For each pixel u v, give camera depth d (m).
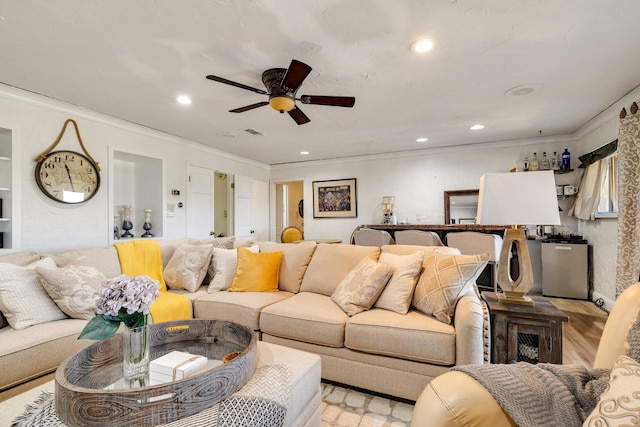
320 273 2.69
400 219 5.59
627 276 2.90
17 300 1.88
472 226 4.41
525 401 0.79
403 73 2.53
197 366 1.30
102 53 2.19
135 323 1.29
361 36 2.01
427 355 1.76
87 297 2.07
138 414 1.03
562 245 4.28
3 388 1.58
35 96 2.89
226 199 6.34
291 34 1.98
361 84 2.73
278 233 7.46
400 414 1.77
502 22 1.88
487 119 3.76
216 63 2.34
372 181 5.86
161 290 2.78
